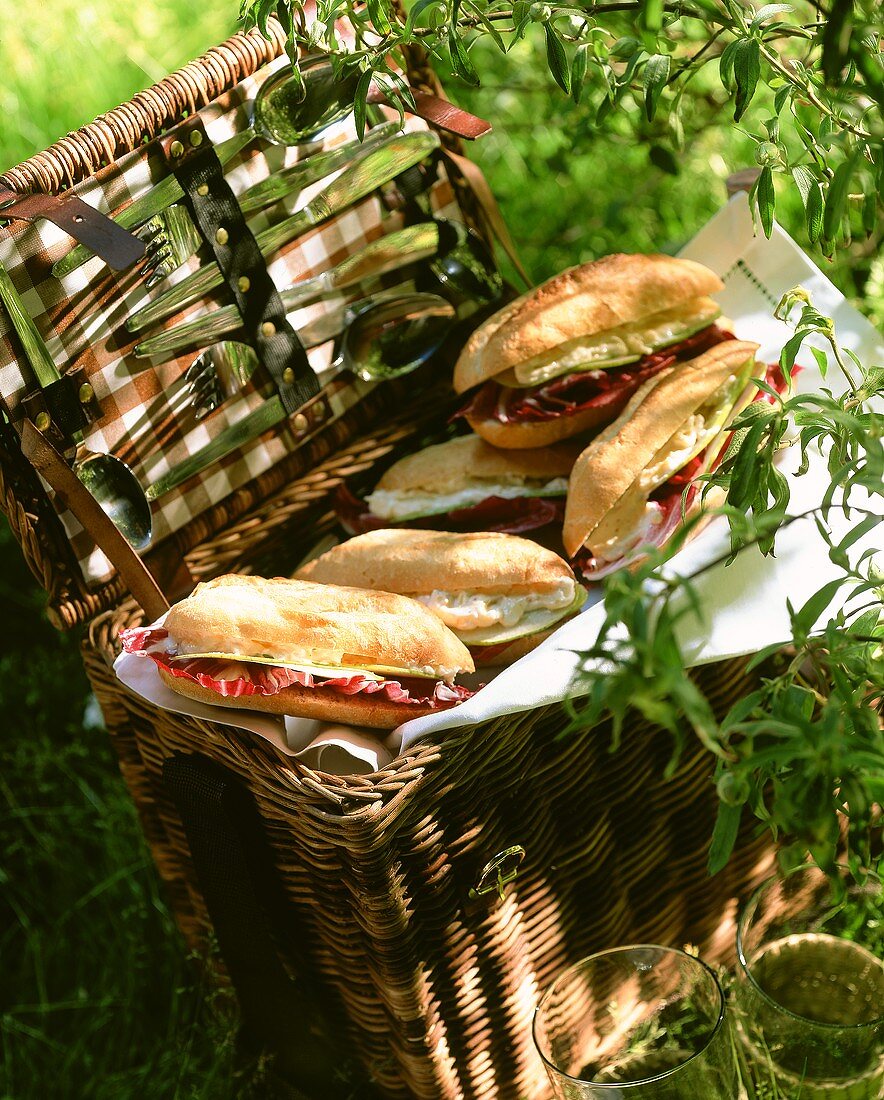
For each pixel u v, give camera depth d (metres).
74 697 1.93
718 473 0.99
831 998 1.14
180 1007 1.51
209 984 1.46
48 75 2.54
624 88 1.17
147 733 1.22
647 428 1.16
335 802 0.95
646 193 1.97
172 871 1.40
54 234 1.15
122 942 1.57
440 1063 1.14
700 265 1.30
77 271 1.17
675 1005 1.09
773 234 1.34
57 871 1.68
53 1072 1.48
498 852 1.06
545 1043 1.05
